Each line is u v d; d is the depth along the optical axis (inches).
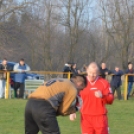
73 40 3639.3
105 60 3897.6
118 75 1577.3
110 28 3786.9
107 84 624.1
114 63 4222.4
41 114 492.1
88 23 3759.8
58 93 502.3
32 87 1531.7
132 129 919.7
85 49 3927.2
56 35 3705.7
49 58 3617.1
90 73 621.3
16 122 976.3
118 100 1569.9
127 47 3727.9
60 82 513.0
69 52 3659.0
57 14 3565.5
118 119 1064.2
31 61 3592.5
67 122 991.0
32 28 3267.7
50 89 505.0
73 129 899.4
